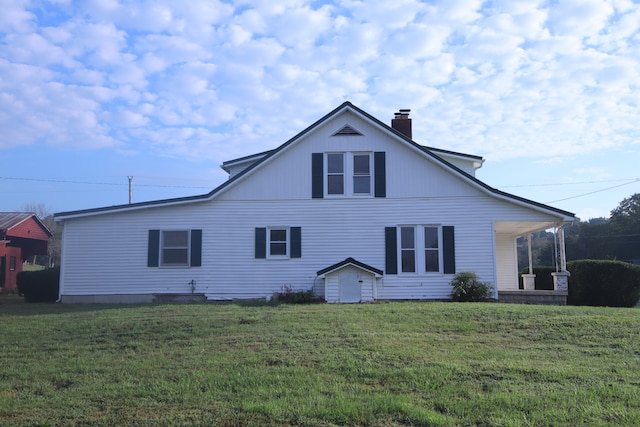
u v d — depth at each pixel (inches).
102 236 800.9
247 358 370.6
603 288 794.2
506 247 994.1
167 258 800.9
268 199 809.5
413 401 279.3
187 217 807.1
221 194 812.0
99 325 509.4
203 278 796.0
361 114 806.5
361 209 804.0
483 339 434.6
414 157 807.7
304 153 816.3
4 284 1314.0
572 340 429.1
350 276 768.3
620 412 261.1
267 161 812.6
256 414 262.1
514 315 532.7
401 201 801.6
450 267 784.9
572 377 321.1
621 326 468.1
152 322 516.7
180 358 378.6
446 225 793.6
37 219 1461.6
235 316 547.2
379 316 538.9
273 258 799.7
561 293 769.6
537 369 335.3
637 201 2314.2
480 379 318.7
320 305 669.3
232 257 800.9
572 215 769.6
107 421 259.0
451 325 490.3
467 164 976.9
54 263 2171.5
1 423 258.8
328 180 813.9
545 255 2303.2
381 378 321.4
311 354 378.3
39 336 471.8
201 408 273.4
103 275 793.6
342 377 323.6
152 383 319.6
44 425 255.6
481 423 251.1
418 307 602.5
